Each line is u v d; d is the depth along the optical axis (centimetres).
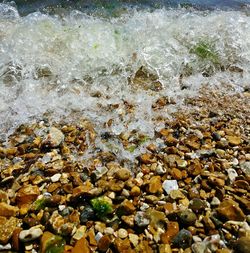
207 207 47
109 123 63
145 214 45
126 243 41
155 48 83
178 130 62
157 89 75
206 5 120
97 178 51
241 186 50
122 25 91
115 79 76
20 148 56
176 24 93
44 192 49
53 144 57
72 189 49
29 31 82
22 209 45
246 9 120
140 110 67
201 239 43
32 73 74
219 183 50
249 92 76
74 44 81
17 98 68
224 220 45
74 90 71
